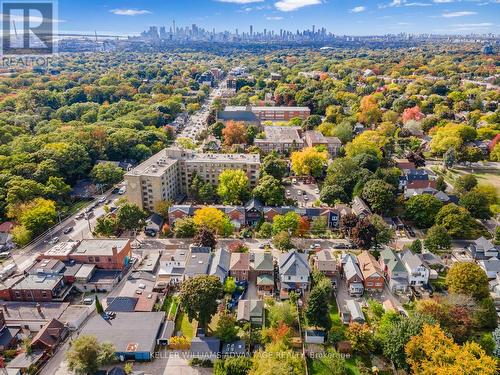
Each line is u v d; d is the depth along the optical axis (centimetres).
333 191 15788
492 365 7475
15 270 11831
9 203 14325
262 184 15788
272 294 10988
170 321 9756
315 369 8656
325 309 9406
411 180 17600
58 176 16800
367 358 8962
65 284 11125
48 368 8569
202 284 9356
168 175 16012
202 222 13612
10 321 9619
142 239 13862
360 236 12625
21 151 18188
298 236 13912
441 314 9144
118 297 10319
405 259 11812
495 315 9731
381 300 10856
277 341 8912
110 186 18188
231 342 9094
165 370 8556
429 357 7888
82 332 9188
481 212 14975
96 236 13888
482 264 11931
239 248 12775
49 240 13725
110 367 8644
